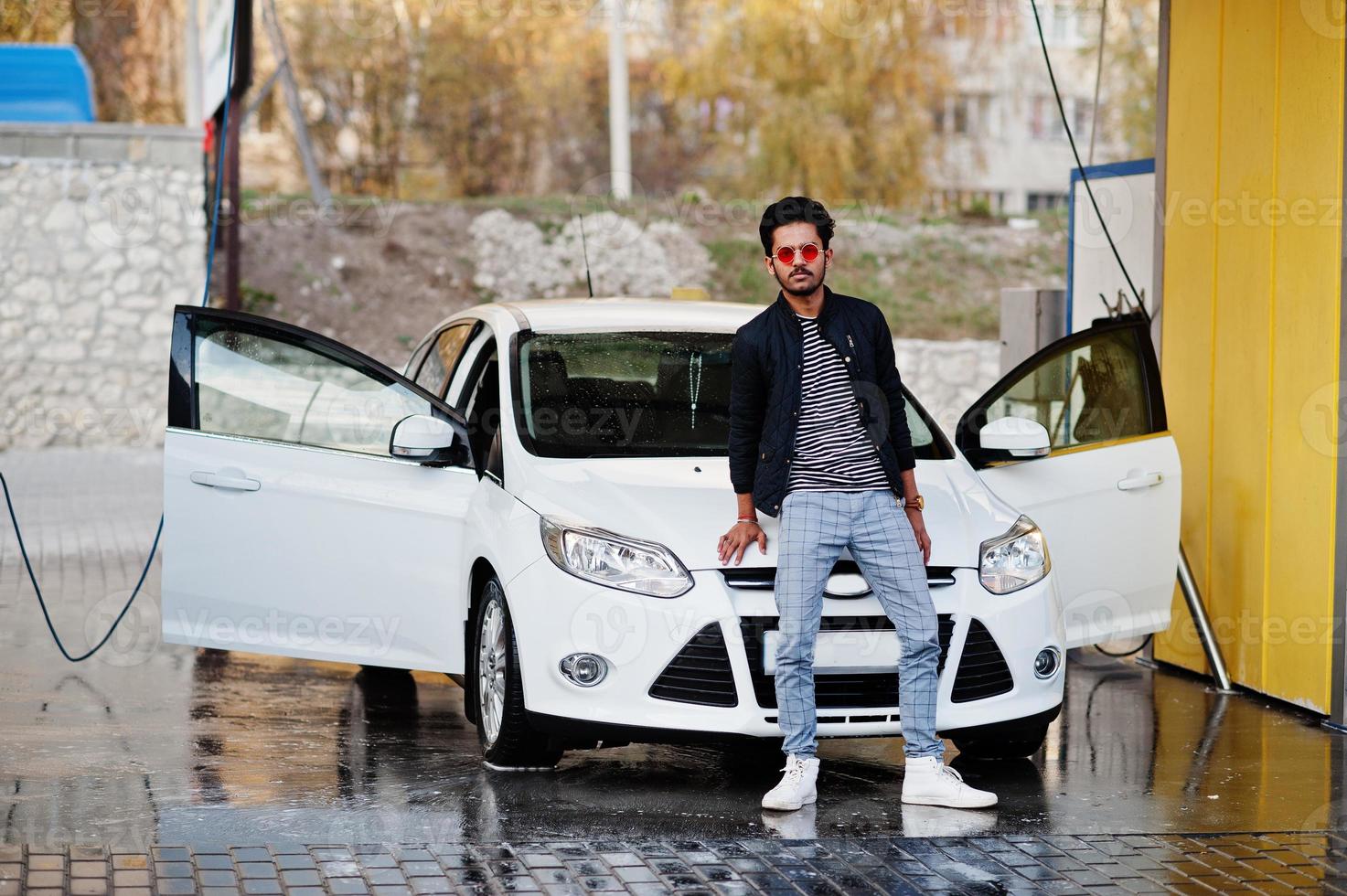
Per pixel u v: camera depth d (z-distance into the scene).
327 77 30.53
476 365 6.62
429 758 5.88
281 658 7.91
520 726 5.48
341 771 5.64
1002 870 4.56
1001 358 10.05
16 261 18.94
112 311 19.16
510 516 5.54
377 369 6.09
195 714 6.55
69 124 18.98
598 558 5.24
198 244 19.33
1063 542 6.50
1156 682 7.69
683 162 31.92
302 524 6.04
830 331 5.06
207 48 16.53
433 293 24.03
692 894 4.28
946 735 5.46
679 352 6.43
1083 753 6.16
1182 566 7.54
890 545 5.07
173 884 4.23
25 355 18.98
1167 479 6.74
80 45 29.19
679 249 25.72
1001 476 6.41
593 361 6.31
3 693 6.83
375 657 6.04
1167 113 7.98
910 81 31.64
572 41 31.86
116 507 13.59
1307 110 6.76
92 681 7.16
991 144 32.16
